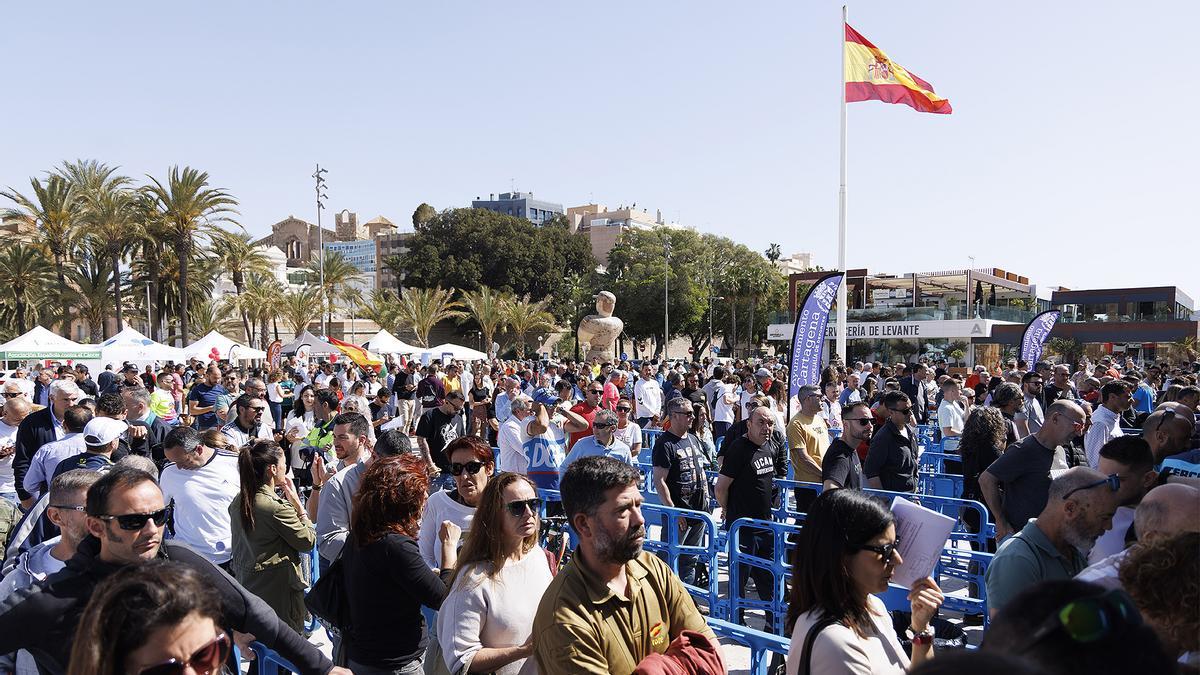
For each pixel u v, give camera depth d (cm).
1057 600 141
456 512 457
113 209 4131
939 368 1820
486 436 1309
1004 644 142
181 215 4259
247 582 475
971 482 723
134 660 191
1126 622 131
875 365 1998
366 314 6097
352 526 354
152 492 290
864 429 620
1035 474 553
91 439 590
